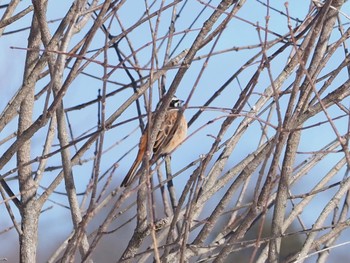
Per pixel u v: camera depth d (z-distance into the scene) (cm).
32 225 1075
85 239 1015
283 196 1038
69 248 916
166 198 1177
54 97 1025
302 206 1081
